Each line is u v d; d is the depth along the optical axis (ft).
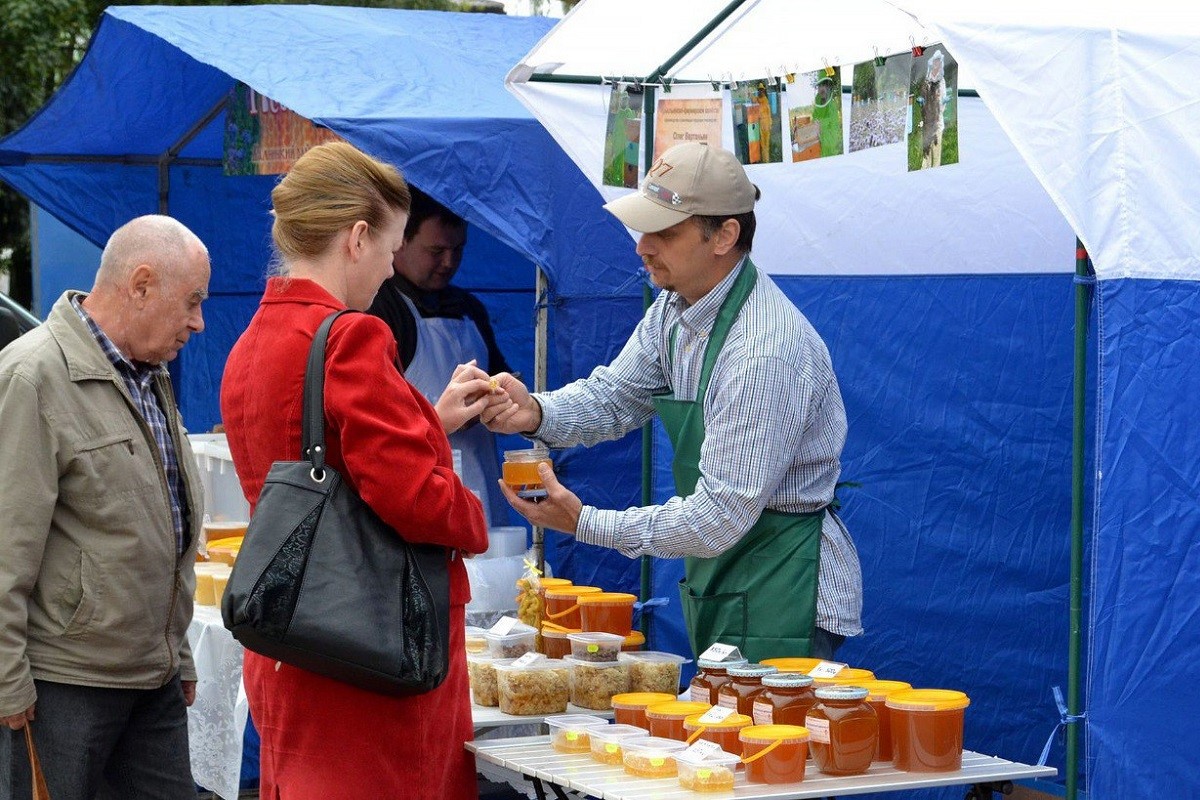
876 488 14.82
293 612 7.47
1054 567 13.73
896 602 14.67
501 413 10.50
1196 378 8.93
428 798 8.19
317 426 7.72
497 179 14.16
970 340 14.24
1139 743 8.86
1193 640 8.93
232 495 14.73
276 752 8.13
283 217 8.25
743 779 8.38
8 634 9.38
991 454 14.12
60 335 9.90
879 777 8.46
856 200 14.73
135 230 10.23
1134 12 9.09
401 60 16.11
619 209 10.00
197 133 19.80
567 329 14.55
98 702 9.96
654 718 9.03
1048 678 13.75
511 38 18.44
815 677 9.27
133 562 9.98
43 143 19.43
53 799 9.78
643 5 12.34
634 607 13.73
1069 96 8.68
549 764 8.71
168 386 10.75
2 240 47.39
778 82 12.32
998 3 8.99
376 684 7.72
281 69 15.14
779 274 15.21
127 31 16.79
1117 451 8.77
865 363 14.90
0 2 41.47
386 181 8.41
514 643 10.61
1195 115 8.93
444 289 16.10
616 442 15.26
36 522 9.50
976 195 14.06
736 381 9.64
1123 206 8.71
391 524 7.77
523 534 14.25
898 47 11.85
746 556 10.23
